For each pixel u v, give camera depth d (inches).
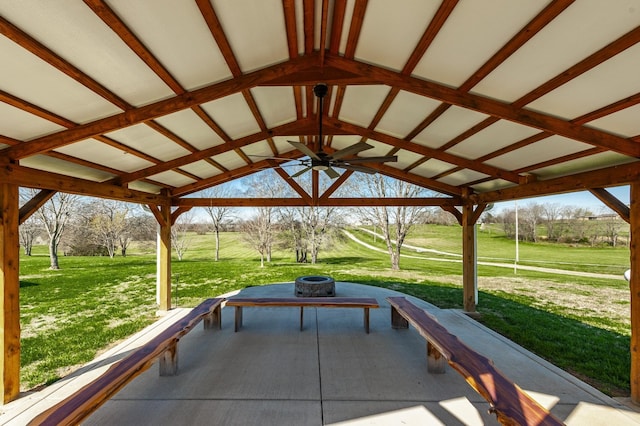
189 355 155.9
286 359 150.9
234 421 102.7
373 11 84.4
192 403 113.1
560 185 151.1
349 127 190.5
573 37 75.0
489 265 636.1
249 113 161.2
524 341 181.5
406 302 187.5
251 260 706.2
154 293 327.9
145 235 823.1
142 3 70.4
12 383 119.6
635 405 114.2
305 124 195.8
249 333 188.5
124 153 154.7
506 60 89.3
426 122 151.4
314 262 628.7
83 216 746.8
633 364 116.1
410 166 243.1
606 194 129.9
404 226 533.6
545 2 67.6
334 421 102.8
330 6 91.2
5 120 99.1
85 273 481.4
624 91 88.4
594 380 135.9
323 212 637.9
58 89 91.4
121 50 83.4
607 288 368.5
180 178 234.1
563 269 566.3
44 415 73.8
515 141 142.8
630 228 118.8
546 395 120.8
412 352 159.3
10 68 78.8
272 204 270.1
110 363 153.9
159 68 94.3
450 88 111.1
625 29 69.2
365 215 618.5
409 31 89.2
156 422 102.0
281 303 189.3
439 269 540.1
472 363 100.9
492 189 229.0
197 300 293.0
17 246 122.4
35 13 65.7
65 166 151.5
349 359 150.7
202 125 154.2
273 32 97.0
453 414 107.0
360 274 461.7
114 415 105.7
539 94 99.4
